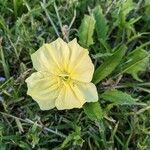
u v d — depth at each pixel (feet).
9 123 0.62
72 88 0.59
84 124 0.63
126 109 0.64
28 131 0.61
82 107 0.61
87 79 0.59
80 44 0.65
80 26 0.65
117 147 0.63
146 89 0.65
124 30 0.68
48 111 0.63
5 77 0.65
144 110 0.63
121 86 0.65
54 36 0.67
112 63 0.62
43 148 0.60
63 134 0.62
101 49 0.66
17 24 0.66
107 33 0.69
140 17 0.68
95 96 0.59
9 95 0.62
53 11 0.70
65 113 0.63
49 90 0.59
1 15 0.69
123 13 0.68
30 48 0.64
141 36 0.70
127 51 0.69
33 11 0.67
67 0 0.69
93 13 0.67
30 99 0.63
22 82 0.63
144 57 0.64
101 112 0.59
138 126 0.63
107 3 0.70
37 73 0.59
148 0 0.70
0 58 0.65
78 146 0.62
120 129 0.64
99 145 0.62
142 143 0.62
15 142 0.61
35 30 0.67
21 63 0.63
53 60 0.59
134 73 0.65
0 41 0.64
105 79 0.65
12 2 0.70
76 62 0.59
